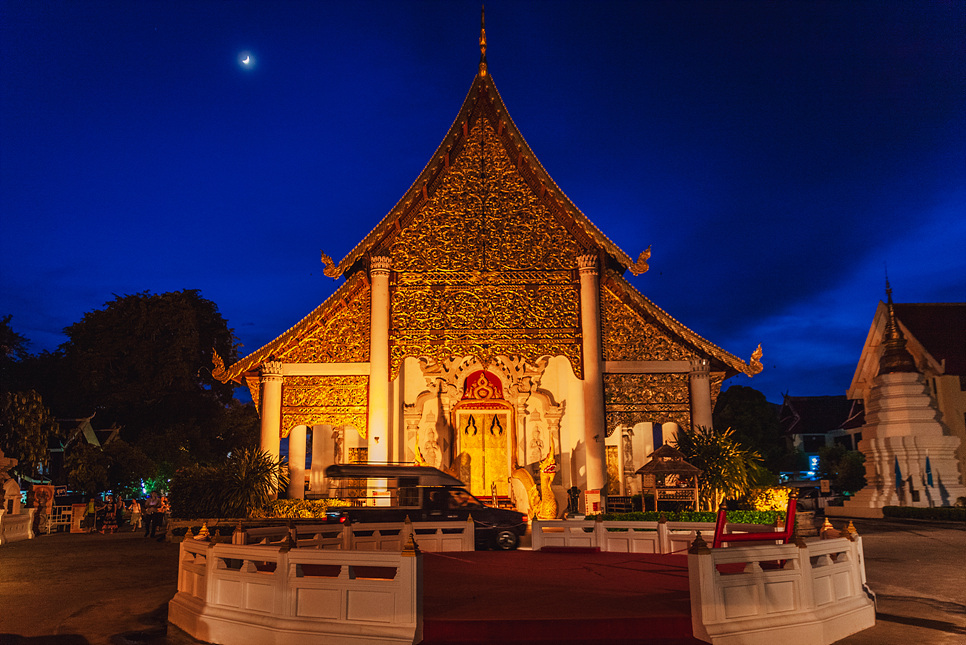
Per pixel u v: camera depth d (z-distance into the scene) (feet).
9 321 153.99
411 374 100.53
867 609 32.24
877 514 97.40
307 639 27.02
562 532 62.54
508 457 94.43
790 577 29.32
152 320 142.82
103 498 124.16
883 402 103.40
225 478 75.31
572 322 86.43
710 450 71.72
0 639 30.09
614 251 86.02
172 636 30.73
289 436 92.99
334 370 85.35
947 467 98.84
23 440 106.63
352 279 86.63
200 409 148.66
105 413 145.79
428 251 87.81
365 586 27.04
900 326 126.82
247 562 30.09
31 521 83.46
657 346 86.17
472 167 89.97
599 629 27.61
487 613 28.86
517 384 96.53
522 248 88.02
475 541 60.34
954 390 117.80
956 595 39.88
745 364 84.89
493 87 90.63
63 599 39.58
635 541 53.42
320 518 74.33
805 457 183.01
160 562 56.90
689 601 31.24
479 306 86.74
